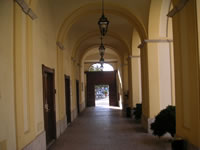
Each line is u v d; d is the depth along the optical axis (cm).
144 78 923
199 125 393
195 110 407
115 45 1658
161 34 845
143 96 952
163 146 655
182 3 445
